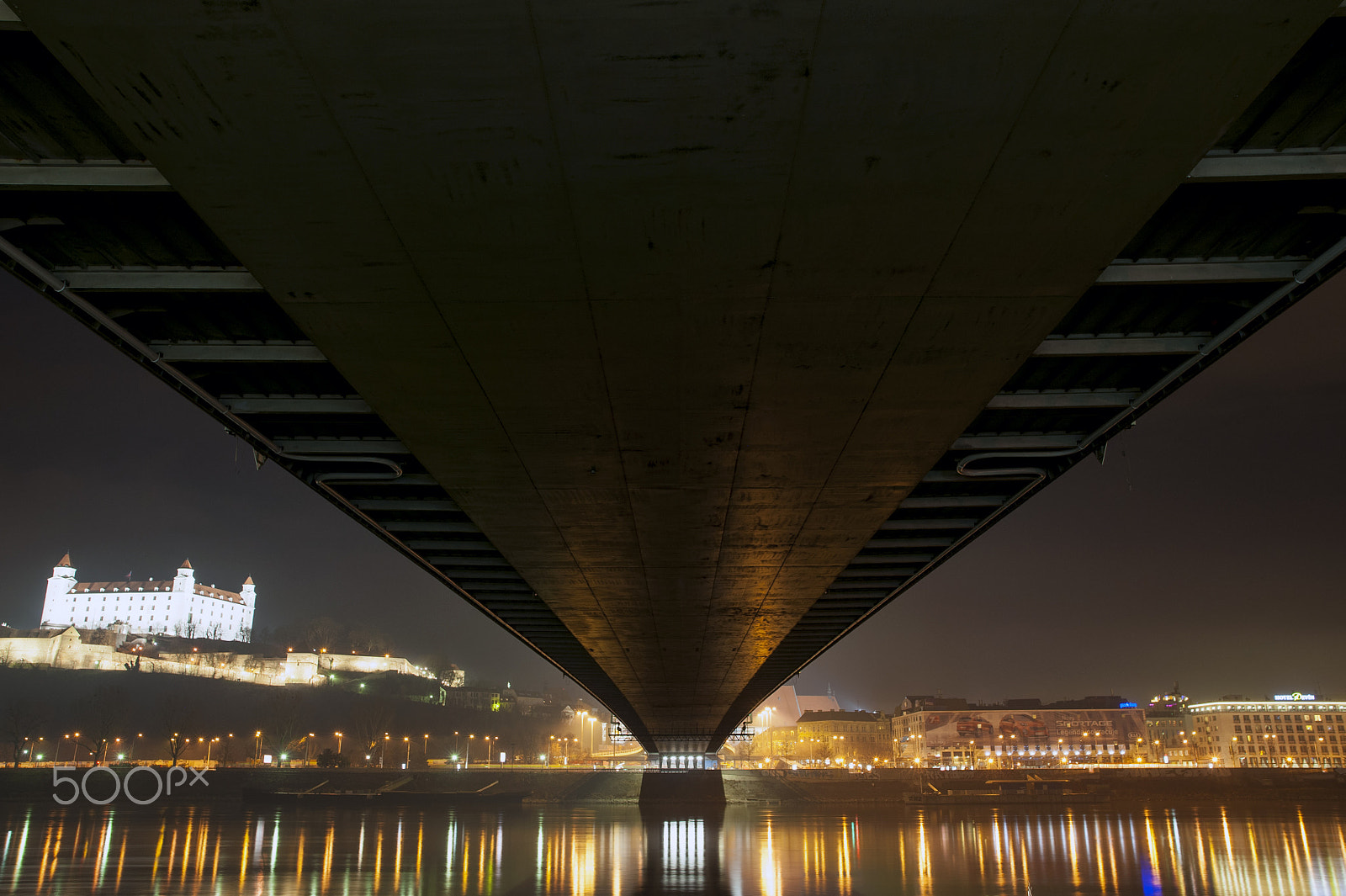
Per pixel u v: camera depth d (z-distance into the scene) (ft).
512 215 42.93
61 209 52.11
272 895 147.84
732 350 56.54
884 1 31.40
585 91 35.29
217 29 32.50
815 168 39.86
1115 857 210.18
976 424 85.30
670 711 289.74
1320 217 51.88
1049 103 36.22
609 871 180.96
